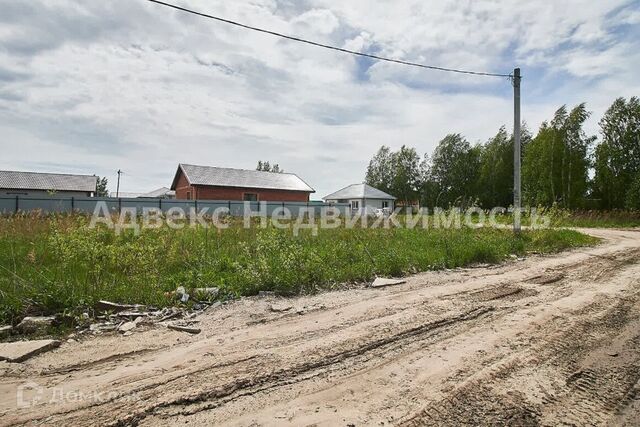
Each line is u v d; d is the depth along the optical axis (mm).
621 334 3961
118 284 5523
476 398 2691
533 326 4184
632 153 29406
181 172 37469
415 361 3291
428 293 5648
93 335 4016
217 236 10461
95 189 40562
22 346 3512
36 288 4844
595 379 2990
